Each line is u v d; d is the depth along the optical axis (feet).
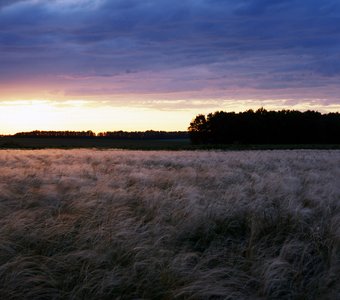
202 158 83.82
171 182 40.55
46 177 42.37
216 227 25.73
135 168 54.90
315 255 21.43
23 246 19.99
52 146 203.51
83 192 31.94
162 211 27.32
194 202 28.66
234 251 21.70
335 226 24.31
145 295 16.16
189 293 15.85
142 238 21.11
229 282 17.08
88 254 18.44
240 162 69.72
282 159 83.87
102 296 16.11
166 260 18.45
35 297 15.85
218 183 40.70
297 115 345.92
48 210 26.76
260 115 355.97
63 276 17.43
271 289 17.44
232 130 349.41
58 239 20.86
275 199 32.76
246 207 29.17
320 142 345.72
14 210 26.58
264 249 21.56
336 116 351.46
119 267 17.90
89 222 23.54
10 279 15.98
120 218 24.59
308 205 32.09
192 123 362.53
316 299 16.79
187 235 24.17
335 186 39.52
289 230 25.05
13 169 49.93
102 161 71.26
